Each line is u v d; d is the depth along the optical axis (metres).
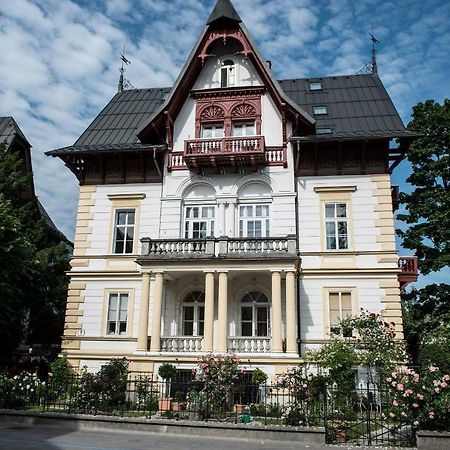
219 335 17.56
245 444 10.88
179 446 10.37
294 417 12.07
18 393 14.45
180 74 21.62
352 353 15.84
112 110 25.38
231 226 20.27
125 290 20.50
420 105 25.48
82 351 19.95
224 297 17.94
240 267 18.12
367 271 19.22
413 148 24.69
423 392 11.05
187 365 17.36
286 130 20.86
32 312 24.55
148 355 17.67
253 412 14.30
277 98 20.81
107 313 20.34
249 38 21.62
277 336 17.33
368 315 17.77
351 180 20.38
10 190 23.06
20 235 18.23
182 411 13.52
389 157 20.53
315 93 24.52
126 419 12.40
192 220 20.92
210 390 13.88
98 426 12.45
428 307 24.88
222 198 20.59
